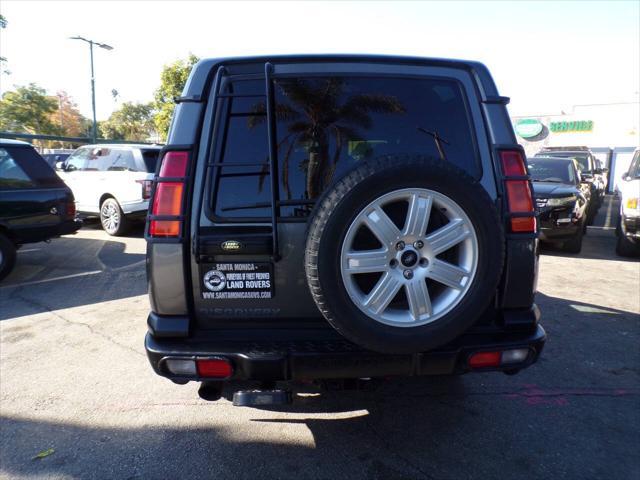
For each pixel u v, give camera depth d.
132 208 9.90
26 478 2.66
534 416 3.23
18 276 6.84
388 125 2.66
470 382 3.70
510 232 2.54
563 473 2.65
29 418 3.25
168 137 2.56
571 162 9.73
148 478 2.65
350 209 2.18
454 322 2.31
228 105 2.59
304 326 2.54
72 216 7.03
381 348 2.29
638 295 5.95
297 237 2.46
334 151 2.61
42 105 36.66
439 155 2.65
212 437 3.03
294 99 2.61
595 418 3.21
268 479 2.62
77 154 11.34
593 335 4.60
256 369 2.39
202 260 2.46
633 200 8.04
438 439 2.98
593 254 8.70
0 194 6.25
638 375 3.80
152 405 3.42
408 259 2.27
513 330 2.59
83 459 2.83
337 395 3.52
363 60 2.65
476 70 2.73
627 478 2.61
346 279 2.23
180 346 2.46
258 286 2.49
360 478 2.62
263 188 2.52
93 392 3.59
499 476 2.63
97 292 6.06
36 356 4.20
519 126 30.88
